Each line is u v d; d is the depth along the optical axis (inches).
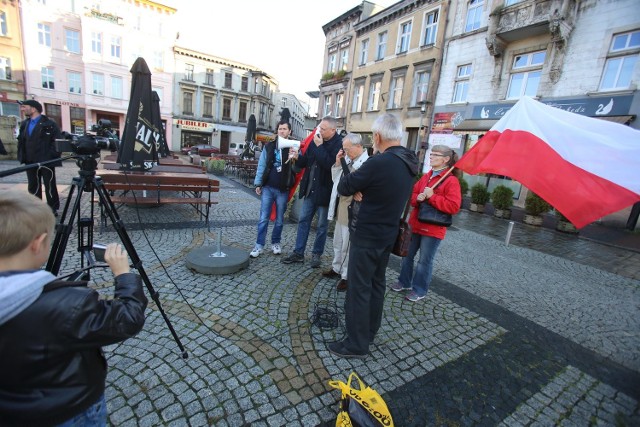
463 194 503.5
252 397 78.7
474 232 305.0
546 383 94.7
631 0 379.9
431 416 78.3
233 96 1489.9
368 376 90.0
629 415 85.0
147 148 229.6
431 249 132.0
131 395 75.8
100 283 125.6
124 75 1157.1
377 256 90.9
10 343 33.2
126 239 74.5
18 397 35.6
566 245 283.9
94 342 37.5
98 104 1123.9
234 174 579.2
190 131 1401.3
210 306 118.0
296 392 81.7
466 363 100.3
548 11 438.0
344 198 138.5
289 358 94.0
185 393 77.9
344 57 911.0
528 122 120.7
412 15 673.6
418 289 137.2
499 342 114.0
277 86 1835.6
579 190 104.4
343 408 68.2
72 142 69.0
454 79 591.8
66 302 35.6
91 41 1077.1
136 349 91.4
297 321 113.7
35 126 194.7
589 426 80.0
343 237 141.3
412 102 680.4
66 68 1063.0
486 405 83.7
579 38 425.1
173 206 271.3
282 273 153.3
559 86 446.6
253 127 618.2
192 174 272.5
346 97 877.2
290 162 167.9
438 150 127.8
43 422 36.6
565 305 151.7
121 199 199.6
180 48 1301.7
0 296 30.8
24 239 35.7
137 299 44.4
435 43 622.2
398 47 709.9
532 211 366.0
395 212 88.7
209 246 179.6
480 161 137.5
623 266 231.6
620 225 382.9
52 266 65.8
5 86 975.6
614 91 392.5
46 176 202.1
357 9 837.8
